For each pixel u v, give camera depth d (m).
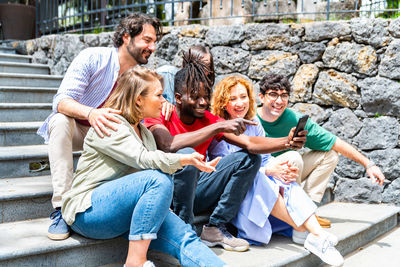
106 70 2.63
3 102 4.40
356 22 3.79
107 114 2.01
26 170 3.12
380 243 3.21
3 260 1.92
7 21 7.00
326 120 3.98
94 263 2.20
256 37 4.14
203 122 2.61
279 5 4.81
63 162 2.33
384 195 3.81
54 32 7.36
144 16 2.71
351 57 3.82
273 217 2.79
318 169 3.18
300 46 4.00
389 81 3.71
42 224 2.44
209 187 2.54
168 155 1.92
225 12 5.09
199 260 1.96
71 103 2.33
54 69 5.73
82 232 2.09
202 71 2.47
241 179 2.45
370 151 3.84
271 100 2.99
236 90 2.74
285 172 2.61
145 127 2.22
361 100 3.83
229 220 2.52
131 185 1.93
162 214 1.93
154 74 2.10
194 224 2.62
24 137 3.60
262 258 2.35
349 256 2.90
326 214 3.48
